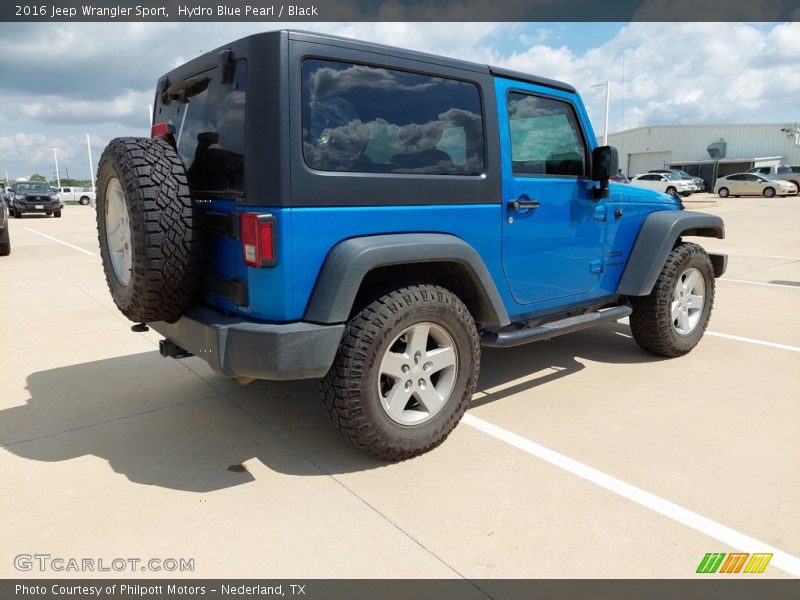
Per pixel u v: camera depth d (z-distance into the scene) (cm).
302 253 259
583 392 393
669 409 364
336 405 275
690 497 267
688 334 465
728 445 316
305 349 258
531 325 376
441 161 305
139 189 266
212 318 282
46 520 253
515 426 341
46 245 1354
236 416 359
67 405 378
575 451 311
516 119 342
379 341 273
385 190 280
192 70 311
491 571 221
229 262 281
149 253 269
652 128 4434
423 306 285
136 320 305
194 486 280
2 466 299
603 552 231
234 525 250
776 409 363
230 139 272
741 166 4116
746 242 1221
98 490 277
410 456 300
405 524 249
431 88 301
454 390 309
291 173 252
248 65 254
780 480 281
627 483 279
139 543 238
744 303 660
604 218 401
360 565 224
